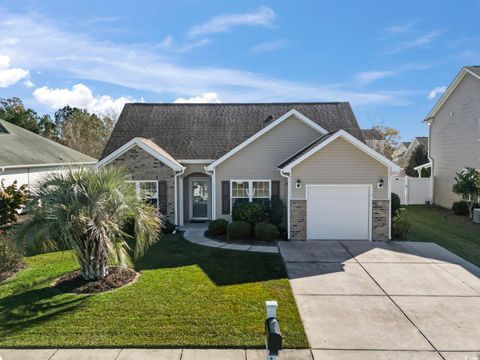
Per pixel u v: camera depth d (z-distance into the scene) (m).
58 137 50.50
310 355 5.76
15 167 19.31
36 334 6.31
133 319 6.86
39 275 9.54
